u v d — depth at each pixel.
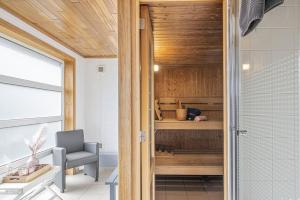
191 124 2.97
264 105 1.94
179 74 4.34
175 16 2.28
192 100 4.30
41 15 2.81
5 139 3.00
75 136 4.25
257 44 1.95
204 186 3.65
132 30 1.80
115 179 2.29
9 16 2.73
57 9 2.63
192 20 2.38
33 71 3.66
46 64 4.05
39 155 3.60
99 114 5.06
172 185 3.69
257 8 1.27
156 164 2.95
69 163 3.67
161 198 3.18
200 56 3.66
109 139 5.03
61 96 4.52
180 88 4.34
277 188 1.91
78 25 3.15
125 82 1.78
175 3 1.96
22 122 3.30
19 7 2.60
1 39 2.94
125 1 1.78
